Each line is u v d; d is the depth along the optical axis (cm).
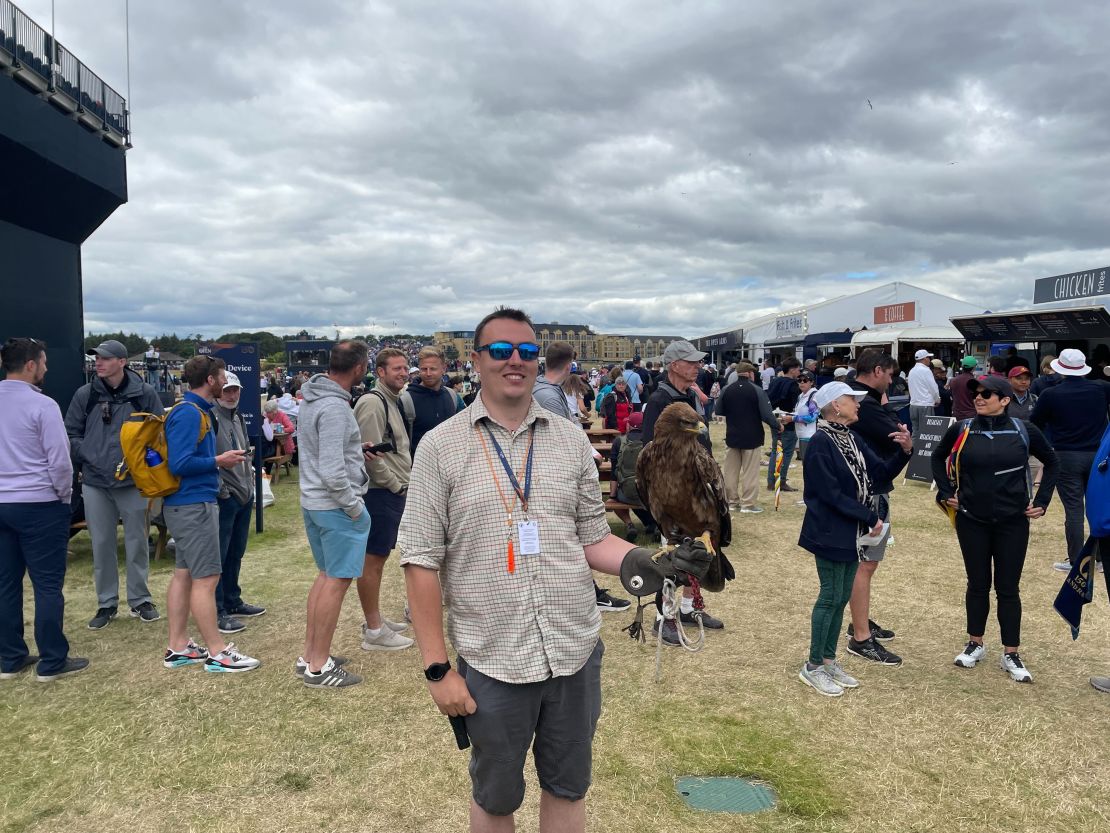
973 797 308
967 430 431
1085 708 389
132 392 535
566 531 202
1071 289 1246
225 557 533
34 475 414
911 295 2559
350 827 289
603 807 301
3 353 418
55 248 1218
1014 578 425
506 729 196
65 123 1134
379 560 471
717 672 437
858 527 399
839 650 471
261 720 378
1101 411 607
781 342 2666
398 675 436
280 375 3275
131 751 347
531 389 204
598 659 212
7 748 351
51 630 427
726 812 298
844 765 333
